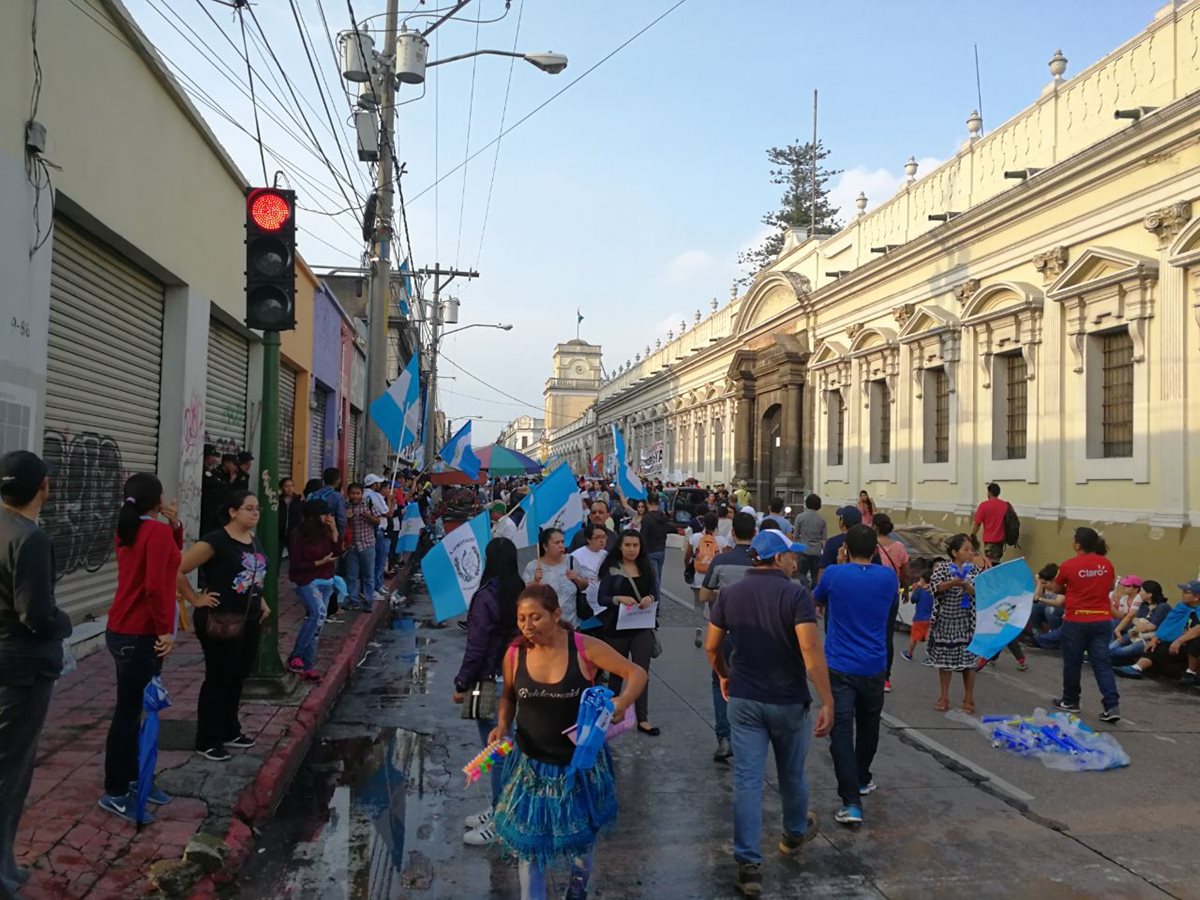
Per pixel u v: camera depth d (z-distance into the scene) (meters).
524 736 4.07
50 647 4.04
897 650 12.05
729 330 37.31
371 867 5.07
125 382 10.20
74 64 8.21
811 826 5.36
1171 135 13.52
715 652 5.30
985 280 18.58
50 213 7.74
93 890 4.36
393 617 14.08
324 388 22.66
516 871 5.04
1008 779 6.80
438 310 35.94
